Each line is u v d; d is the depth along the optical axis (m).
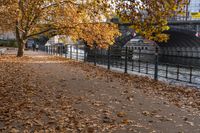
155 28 10.70
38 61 31.94
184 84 16.14
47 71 20.73
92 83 15.24
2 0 27.12
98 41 28.39
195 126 7.76
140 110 9.43
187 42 69.69
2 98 10.66
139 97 11.70
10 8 28.97
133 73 21.16
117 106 9.94
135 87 14.25
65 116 8.38
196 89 14.22
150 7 10.43
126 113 8.95
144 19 10.68
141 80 16.94
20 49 40.44
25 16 36.12
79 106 9.75
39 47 76.12
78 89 13.20
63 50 47.41
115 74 19.91
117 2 11.03
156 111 9.32
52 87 13.52
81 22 30.36
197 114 9.09
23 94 11.55
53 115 8.46
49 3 34.00
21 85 13.77
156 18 10.49
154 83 15.89
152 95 12.24
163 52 82.94
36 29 41.44
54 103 10.07
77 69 22.98
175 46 77.81
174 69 33.72
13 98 10.73
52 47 53.41
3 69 21.33
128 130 7.23
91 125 7.55
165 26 10.61
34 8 34.06
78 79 16.70
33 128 7.25
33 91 12.28
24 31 39.69
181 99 11.55
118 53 26.17
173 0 9.86
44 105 9.70
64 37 40.94
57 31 38.41
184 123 8.02
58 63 29.66
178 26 59.34
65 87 13.66
